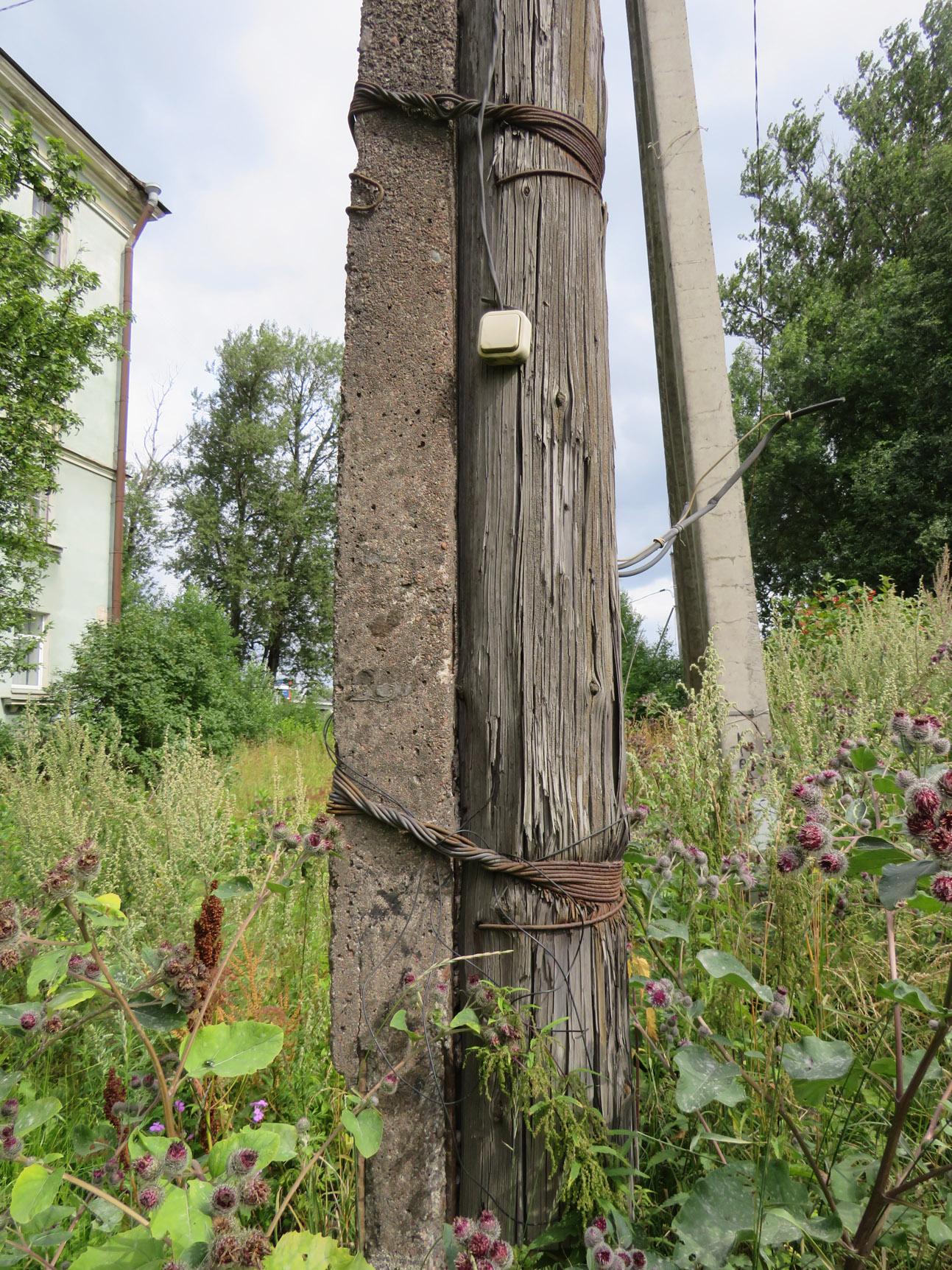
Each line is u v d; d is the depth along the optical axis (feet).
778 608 16.89
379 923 4.79
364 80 5.34
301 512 110.83
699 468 13.19
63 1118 6.05
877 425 60.80
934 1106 4.77
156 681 34.30
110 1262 3.19
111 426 50.31
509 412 5.12
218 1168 3.44
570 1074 4.50
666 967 5.77
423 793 4.82
